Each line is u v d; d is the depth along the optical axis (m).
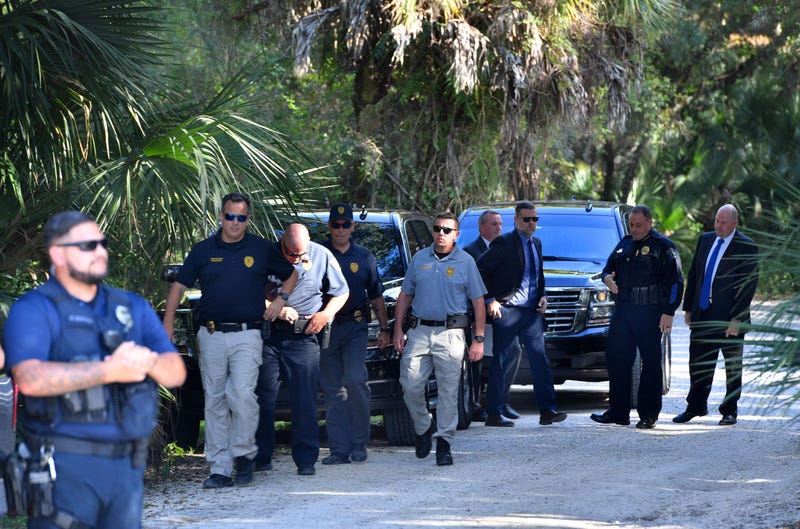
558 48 40.56
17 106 17.12
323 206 24.48
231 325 18.33
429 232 27.75
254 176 19.45
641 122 68.31
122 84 18.11
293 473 19.67
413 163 44.56
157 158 18.36
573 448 21.77
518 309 24.45
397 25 38.72
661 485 18.00
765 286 16.80
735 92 75.19
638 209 24.27
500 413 24.86
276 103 42.75
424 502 17.02
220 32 44.81
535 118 43.25
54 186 18.67
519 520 15.67
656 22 43.59
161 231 18.47
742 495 17.17
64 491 9.55
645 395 24.16
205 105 20.39
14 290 18.61
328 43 43.47
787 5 70.12
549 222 30.25
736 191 73.81
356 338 20.28
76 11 17.55
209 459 18.47
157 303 20.89
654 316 24.02
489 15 40.62
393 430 22.30
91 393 9.57
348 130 43.34
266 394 19.53
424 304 20.09
